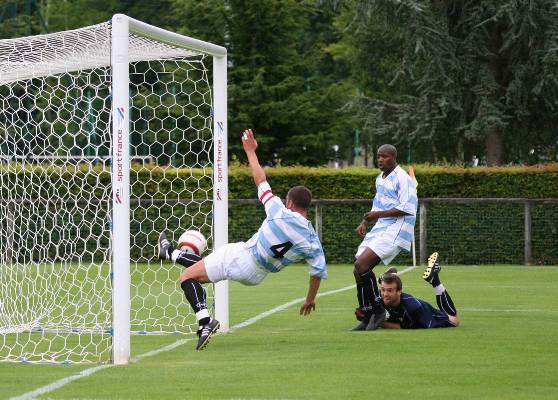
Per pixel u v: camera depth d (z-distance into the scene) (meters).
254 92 88.06
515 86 75.12
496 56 78.06
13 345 25.58
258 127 90.12
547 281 45.06
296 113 88.94
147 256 56.31
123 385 18.66
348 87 93.56
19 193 50.38
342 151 99.06
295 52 91.38
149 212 56.34
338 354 22.36
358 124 92.81
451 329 26.92
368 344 23.95
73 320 31.55
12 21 98.44
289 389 18.05
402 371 19.95
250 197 59.44
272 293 39.88
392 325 27.20
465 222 56.94
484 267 54.38
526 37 74.19
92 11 110.19
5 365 21.67
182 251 24.30
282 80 90.31
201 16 88.94
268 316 31.42
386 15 75.50
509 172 58.22
